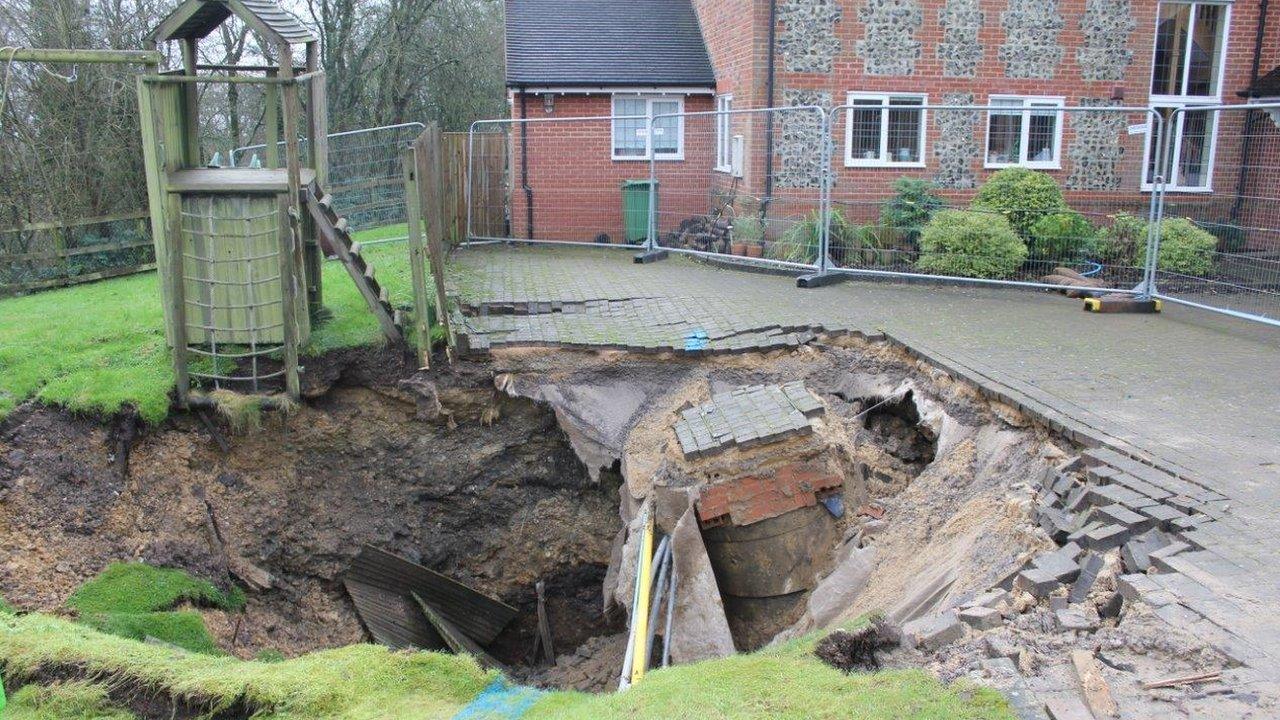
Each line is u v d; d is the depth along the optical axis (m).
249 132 23.88
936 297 11.50
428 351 9.11
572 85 16.23
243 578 8.28
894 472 8.27
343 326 9.50
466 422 9.30
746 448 7.72
